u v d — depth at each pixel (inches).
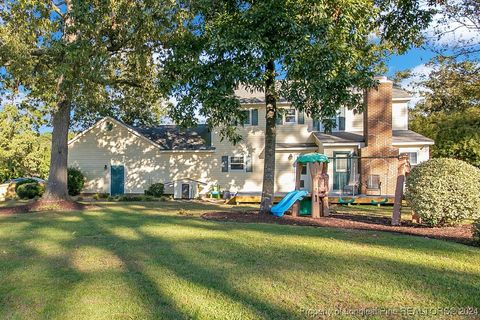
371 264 203.0
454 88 905.5
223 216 418.3
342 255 223.5
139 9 450.3
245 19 357.7
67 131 581.6
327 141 742.5
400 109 829.2
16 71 455.2
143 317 135.9
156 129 986.7
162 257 223.5
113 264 208.8
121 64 613.3
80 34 448.8
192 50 437.7
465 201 327.9
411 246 248.2
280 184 823.7
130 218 414.0
